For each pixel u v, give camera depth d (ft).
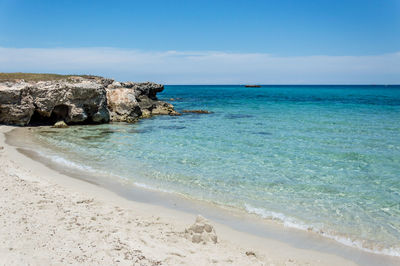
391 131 89.76
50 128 97.91
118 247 23.71
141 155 61.05
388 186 43.68
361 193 41.06
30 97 100.53
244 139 78.13
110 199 37.27
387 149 66.28
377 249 27.30
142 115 128.88
